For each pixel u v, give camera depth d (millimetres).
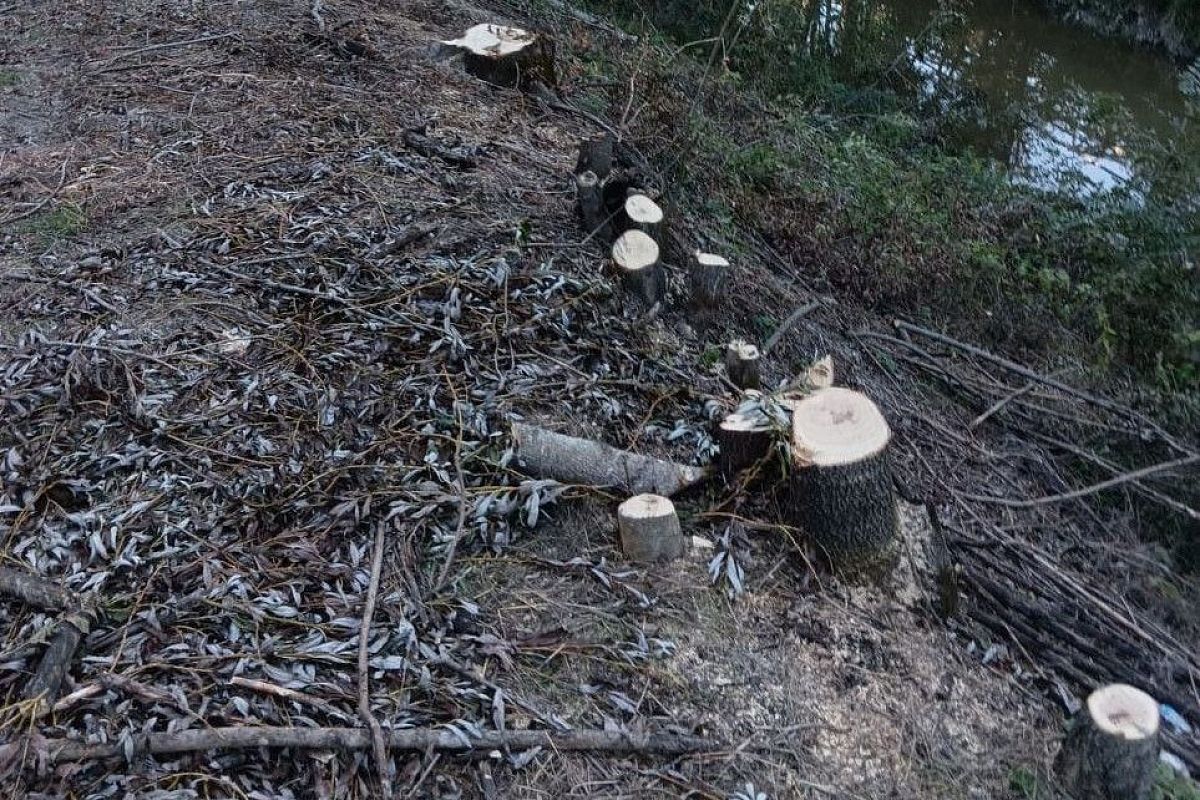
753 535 3574
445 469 3465
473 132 6102
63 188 5051
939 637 3416
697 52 9734
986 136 10125
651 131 6781
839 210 6918
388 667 2795
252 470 3406
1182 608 4285
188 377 3781
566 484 3562
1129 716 2812
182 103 5996
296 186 5145
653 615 3203
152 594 2947
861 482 3324
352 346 3977
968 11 13203
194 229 4707
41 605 2848
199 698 2639
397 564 3141
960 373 5727
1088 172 9070
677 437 3871
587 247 4984
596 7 10797
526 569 3279
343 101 6199
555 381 3973
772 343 4977
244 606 2912
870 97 10391
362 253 4547
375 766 2564
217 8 7383
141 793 2393
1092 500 4945
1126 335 6160
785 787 2787
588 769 2707
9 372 3746
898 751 2984
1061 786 2975
